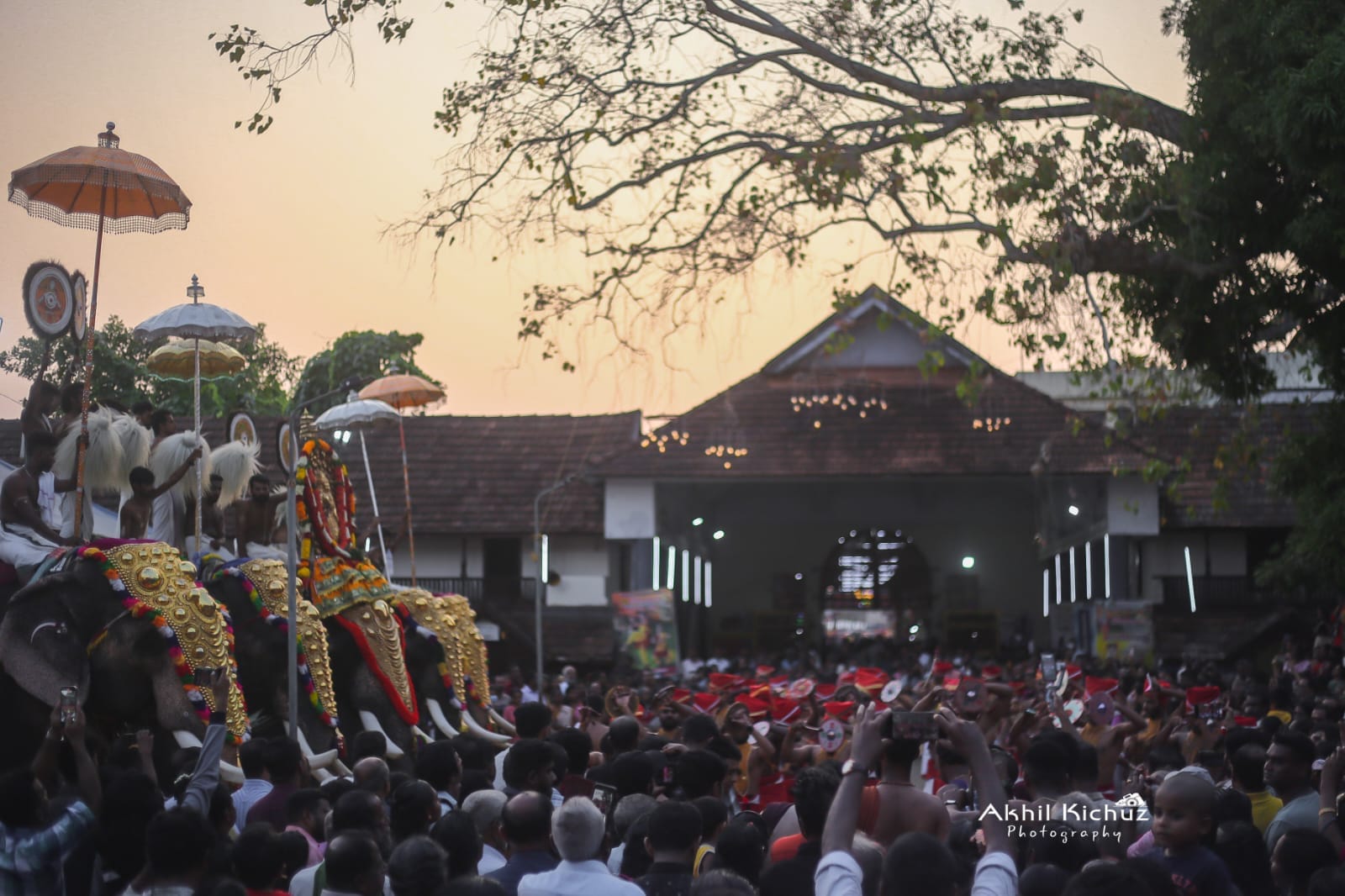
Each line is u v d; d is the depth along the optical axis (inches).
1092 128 615.2
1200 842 253.8
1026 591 1749.5
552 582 1374.3
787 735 392.8
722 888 190.7
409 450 1471.5
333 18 601.3
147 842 213.8
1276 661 999.0
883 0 641.0
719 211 647.8
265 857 216.4
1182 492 1338.6
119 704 409.7
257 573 527.2
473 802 276.7
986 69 650.2
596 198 649.6
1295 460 748.6
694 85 650.8
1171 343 689.6
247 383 1341.0
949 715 192.9
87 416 445.7
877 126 650.8
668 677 1049.5
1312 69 575.8
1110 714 389.1
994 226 621.9
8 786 238.4
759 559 1790.1
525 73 636.1
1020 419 1347.2
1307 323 687.1
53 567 419.8
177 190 458.3
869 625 1782.7
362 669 577.0
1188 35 640.4
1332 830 266.1
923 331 645.3
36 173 440.1
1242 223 636.7
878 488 1660.9
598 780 331.0
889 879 176.1
